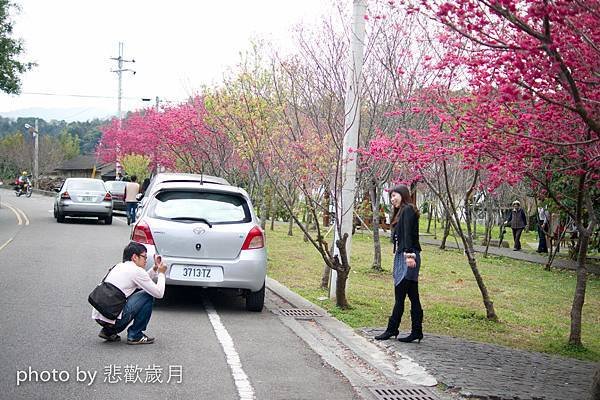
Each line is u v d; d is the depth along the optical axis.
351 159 9.77
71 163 71.88
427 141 7.83
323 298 10.35
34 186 61.91
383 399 5.66
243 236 8.75
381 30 11.07
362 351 7.25
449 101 8.02
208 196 9.05
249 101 13.56
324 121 10.88
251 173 17.55
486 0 4.71
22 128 109.50
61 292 9.52
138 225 8.66
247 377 5.97
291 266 14.47
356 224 25.14
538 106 6.50
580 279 8.38
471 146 7.16
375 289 11.90
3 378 5.56
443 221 25.34
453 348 7.55
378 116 11.69
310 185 11.43
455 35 9.49
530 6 4.68
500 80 5.66
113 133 41.19
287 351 7.03
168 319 8.24
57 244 15.84
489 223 20.08
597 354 8.21
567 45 5.32
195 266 8.57
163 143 23.39
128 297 6.84
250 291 8.92
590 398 5.55
